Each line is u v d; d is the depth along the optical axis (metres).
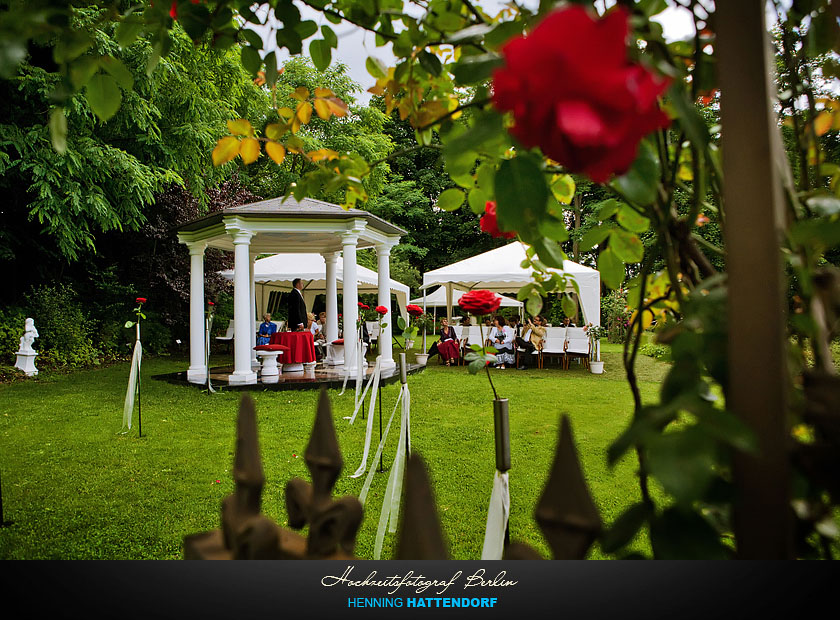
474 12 1.21
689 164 1.22
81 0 1.23
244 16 1.44
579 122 0.44
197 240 11.50
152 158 14.17
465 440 5.95
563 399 8.68
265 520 1.01
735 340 0.62
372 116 26.86
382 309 7.86
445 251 35.84
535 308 1.68
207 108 15.11
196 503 4.15
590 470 4.71
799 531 0.83
